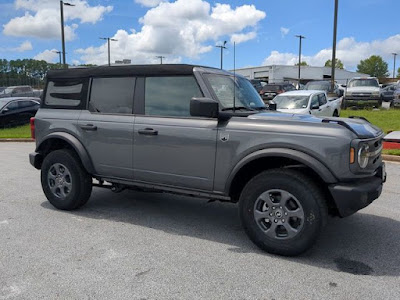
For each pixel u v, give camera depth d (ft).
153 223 16.20
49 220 16.47
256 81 89.25
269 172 12.80
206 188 14.16
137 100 15.66
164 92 15.10
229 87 15.30
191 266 12.12
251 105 15.69
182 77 14.75
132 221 16.44
